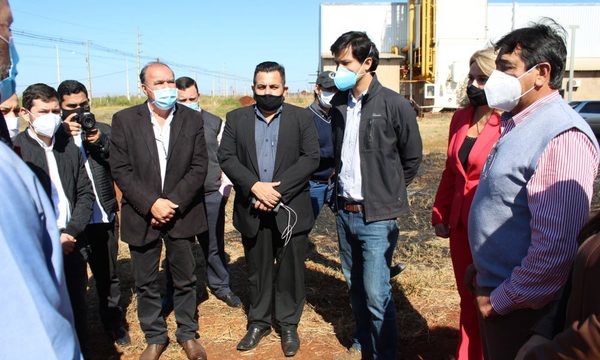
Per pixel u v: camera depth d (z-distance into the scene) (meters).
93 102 43.62
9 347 1.00
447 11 30.55
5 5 1.24
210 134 4.32
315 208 4.71
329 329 3.94
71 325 1.19
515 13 35.62
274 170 3.51
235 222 3.66
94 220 3.58
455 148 2.93
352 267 3.49
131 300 4.53
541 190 1.82
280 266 3.61
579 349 1.24
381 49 35.34
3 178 1.05
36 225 1.11
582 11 36.78
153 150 3.35
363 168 3.13
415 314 4.11
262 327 3.75
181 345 3.68
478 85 2.68
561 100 1.95
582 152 1.78
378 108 3.13
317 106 4.59
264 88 3.40
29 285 1.03
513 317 2.03
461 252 2.89
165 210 3.26
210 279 4.50
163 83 3.28
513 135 2.00
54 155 3.12
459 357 2.95
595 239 1.30
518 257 1.99
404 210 3.20
